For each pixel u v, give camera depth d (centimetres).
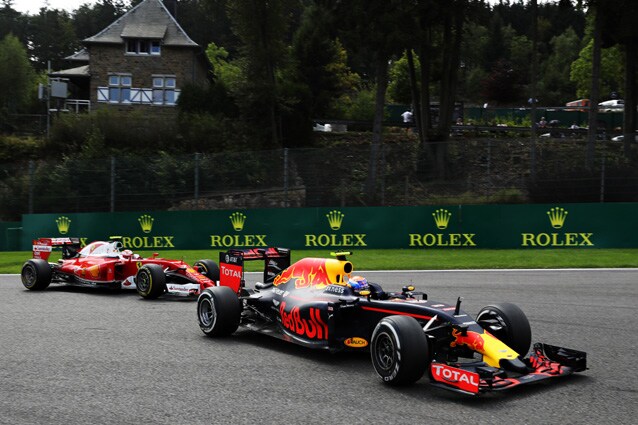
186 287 1287
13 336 968
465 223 2328
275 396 655
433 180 2620
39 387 698
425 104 4016
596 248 2228
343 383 700
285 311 881
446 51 3925
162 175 2733
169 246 2586
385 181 2591
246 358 818
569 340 902
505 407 610
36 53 10719
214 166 2728
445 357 713
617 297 1292
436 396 648
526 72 10100
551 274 1694
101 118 4175
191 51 4828
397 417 586
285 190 2614
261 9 4291
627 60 3641
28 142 4228
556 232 2264
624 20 3350
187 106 4316
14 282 1702
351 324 805
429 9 3472
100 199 2795
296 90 4288
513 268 1845
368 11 3369
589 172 2452
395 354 666
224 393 668
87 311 1182
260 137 4094
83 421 589
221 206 2697
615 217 2219
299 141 4300
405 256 2131
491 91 7612
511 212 2297
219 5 4881
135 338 941
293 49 5319
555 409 603
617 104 5956
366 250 2361
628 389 666
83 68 5316
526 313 1116
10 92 5581
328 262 878
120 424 580
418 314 730
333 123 4753
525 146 2800
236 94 4159
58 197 2833
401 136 4588
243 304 988
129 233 2628
